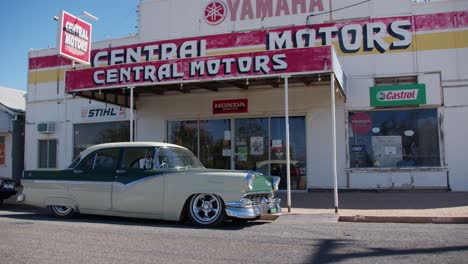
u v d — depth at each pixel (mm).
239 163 16156
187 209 9172
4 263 5852
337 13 15656
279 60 11484
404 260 6016
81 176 10000
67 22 15398
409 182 14516
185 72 12477
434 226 9133
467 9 14531
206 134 16703
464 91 14352
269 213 9359
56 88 19281
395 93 14734
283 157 15680
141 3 18078
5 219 10023
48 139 19281
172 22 17594
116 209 9609
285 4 16188
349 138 15086
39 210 12266
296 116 15680
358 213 10445
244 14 16656
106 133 18328
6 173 20219
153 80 12789
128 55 17109
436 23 14719
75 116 18812
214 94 16547
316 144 15312
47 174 10344
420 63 14703
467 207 10961
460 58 14461
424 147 14602
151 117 17406
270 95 15859
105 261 5945
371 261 5965
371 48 15055
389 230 8555
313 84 15180
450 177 14266
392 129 14875
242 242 7258
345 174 14992
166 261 5957
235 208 8680
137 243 7141
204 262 5906
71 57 15562
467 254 6367
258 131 16062
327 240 7461
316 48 11203
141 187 9414
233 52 16141
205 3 17234
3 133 20391
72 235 7848
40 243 7117
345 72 15172
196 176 9047
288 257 6203
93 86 13531
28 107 19672
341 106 15188
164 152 9695
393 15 15070
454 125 14352
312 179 15250
